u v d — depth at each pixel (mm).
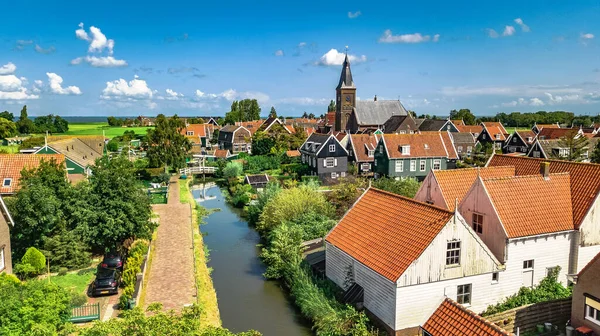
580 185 29203
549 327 23094
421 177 69438
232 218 53500
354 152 76438
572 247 27797
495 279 25453
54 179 33438
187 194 64812
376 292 24156
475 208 28188
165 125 83438
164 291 27609
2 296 18406
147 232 35594
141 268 29406
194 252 35531
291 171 83875
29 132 157125
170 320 14133
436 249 22906
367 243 26328
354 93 122875
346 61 122562
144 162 89062
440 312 20109
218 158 100688
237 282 32812
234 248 41000
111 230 33000
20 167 42000
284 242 33844
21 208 30312
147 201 37375
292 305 29047
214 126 168625
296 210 41250
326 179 73750
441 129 115438
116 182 33906
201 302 26453
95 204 33562
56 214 31922
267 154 104812
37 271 29250
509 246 25875
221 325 25219
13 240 31438
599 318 21609
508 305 25172
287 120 180625
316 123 169625
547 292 26391
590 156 66625
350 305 24984
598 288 21375
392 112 122375
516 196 27812
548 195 28641
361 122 117875
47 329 17156
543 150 73438
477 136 119562
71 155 58438
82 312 23922
